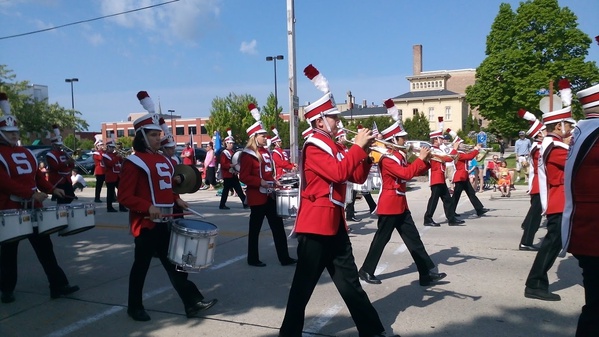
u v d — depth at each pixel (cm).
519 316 502
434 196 1040
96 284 644
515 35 3922
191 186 577
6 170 538
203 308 515
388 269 693
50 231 543
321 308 535
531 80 3738
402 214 608
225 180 1373
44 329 494
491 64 3931
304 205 418
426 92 7006
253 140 727
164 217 498
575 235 330
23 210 525
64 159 1165
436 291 588
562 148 526
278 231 727
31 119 3888
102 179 1609
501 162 1661
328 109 416
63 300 580
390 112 634
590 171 324
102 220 1200
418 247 603
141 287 511
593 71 3678
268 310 536
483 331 465
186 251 483
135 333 480
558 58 3822
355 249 830
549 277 640
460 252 788
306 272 415
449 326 479
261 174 720
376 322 420
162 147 719
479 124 5409
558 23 3750
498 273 659
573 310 516
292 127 1605
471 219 1134
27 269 729
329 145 411
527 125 3909
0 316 530
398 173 582
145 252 502
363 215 1227
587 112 359
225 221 1157
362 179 438
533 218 785
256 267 720
